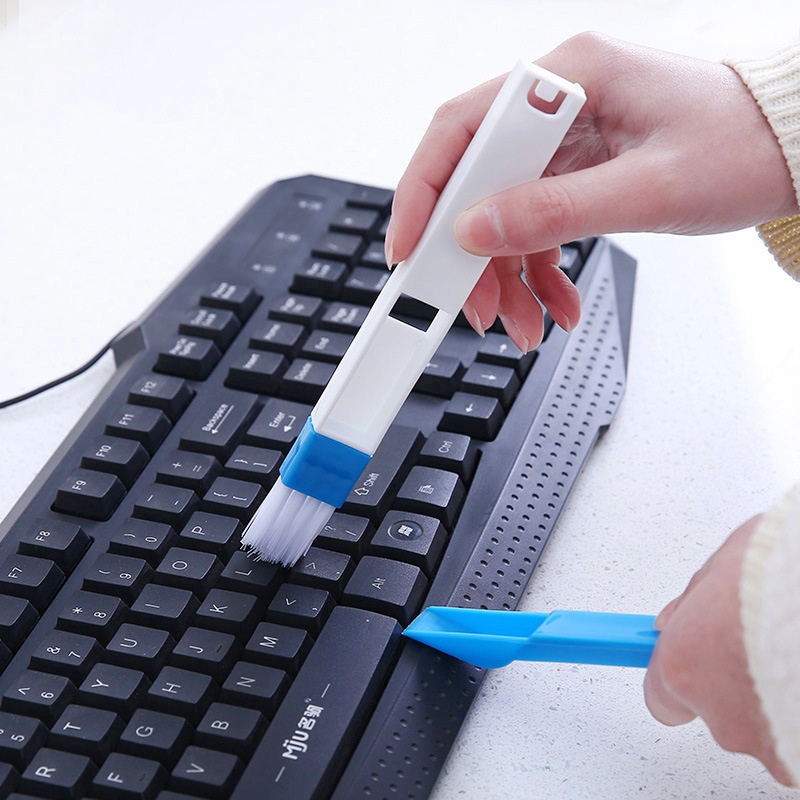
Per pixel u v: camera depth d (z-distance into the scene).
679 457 0.54
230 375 0.54
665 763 0.41
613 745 0.41
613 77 0.47
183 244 0.68
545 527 0.48
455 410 0.52
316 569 0.45
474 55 0.85
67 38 0.88
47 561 0.45
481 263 0.41
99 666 0.41
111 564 0.45
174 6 0.92
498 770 0.40
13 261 0.67
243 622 0.43
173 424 0.52
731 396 0.57
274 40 0.88
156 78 0.84
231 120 0.79
